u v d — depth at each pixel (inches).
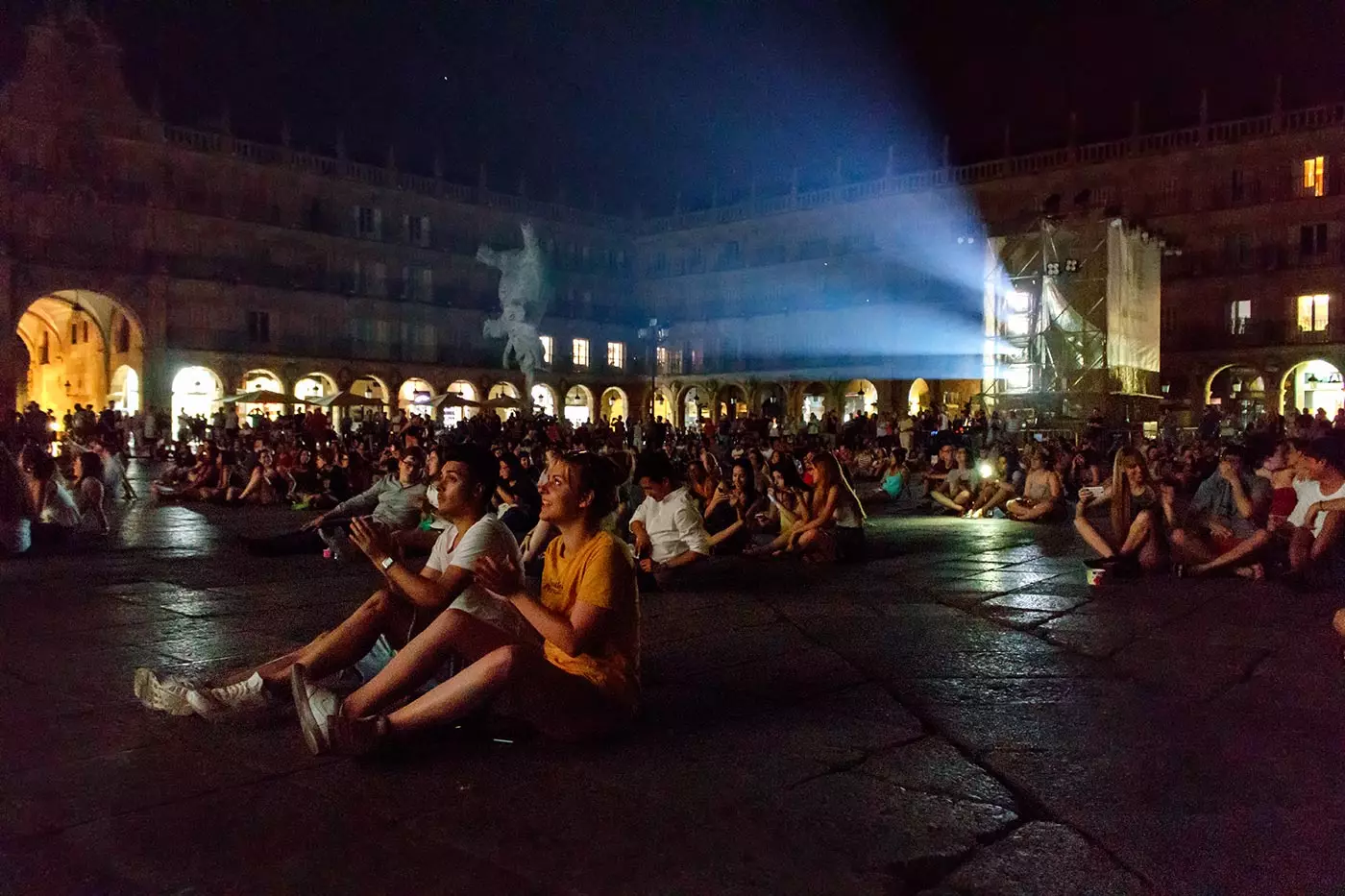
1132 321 1610.5
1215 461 865.5
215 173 2253.9
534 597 189.8
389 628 213.8
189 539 572.1
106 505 824.3
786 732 211.3
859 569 456.1
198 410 2194.9
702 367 2881.4
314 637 305.9
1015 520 711.1
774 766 190.1
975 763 192.9
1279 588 389.4
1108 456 1129.4
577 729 192.7
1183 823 163.6
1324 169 1969.7
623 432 1477.6
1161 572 424.5
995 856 152.3
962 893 140.8
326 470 792.3
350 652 211.9
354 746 183.8
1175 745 202.5
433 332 2603.3
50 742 201.6
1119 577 418.3
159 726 211.6
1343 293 1931.6
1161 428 1601.9
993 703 233.6
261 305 2287.2
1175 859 150.8
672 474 403.5
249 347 2263.8
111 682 249.8
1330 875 145.0
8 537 479.8
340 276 2450.8
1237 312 2060.8
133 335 2128.4
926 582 415.8
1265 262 2022.6
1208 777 184.5
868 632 315.0
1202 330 2086.6
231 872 145.6
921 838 157.8
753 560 482.6
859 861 149.6
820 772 187.0
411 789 176.6
